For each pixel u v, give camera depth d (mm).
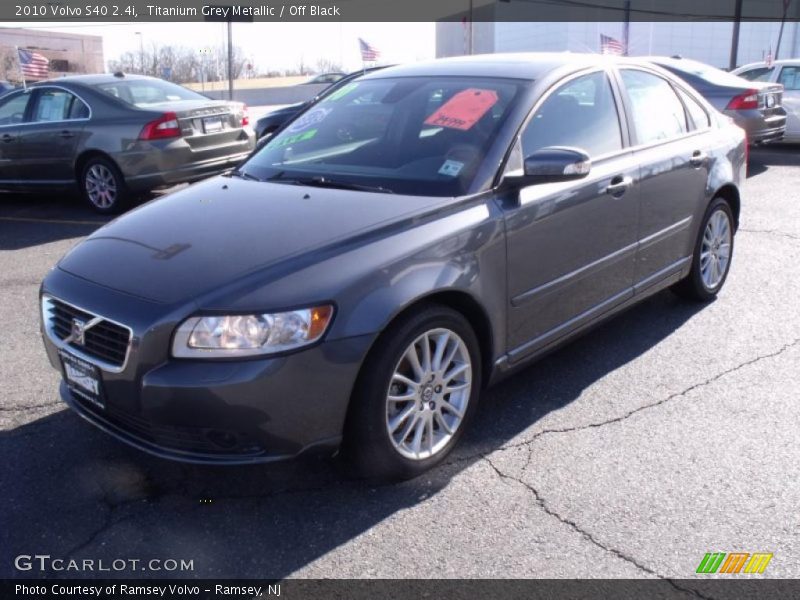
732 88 10656
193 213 3516
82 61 49531
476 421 3750
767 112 10828
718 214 5203
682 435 3576
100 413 3170
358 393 2979
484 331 3459
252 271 2887
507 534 2900
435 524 2971
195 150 8680
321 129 4238
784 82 12664
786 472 3250
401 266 3029
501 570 2707
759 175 10477
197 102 9062
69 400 3332
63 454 3500
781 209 8195
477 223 3324
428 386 3215
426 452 3270
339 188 3627
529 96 3795
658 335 4777
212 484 3260
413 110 3998
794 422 3666
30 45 46438
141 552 2842
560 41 46531
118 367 2908
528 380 4195
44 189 9289
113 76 9242
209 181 4145
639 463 3350
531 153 3691
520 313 3611
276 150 4273
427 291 3068
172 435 2871
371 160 3820
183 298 2822
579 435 3598
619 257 4195
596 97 4207
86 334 3027
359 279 2914
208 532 2949
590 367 4340
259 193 3674
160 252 3160
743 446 3463
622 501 3084
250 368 2729
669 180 4512
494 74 4055
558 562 2740
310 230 3129
